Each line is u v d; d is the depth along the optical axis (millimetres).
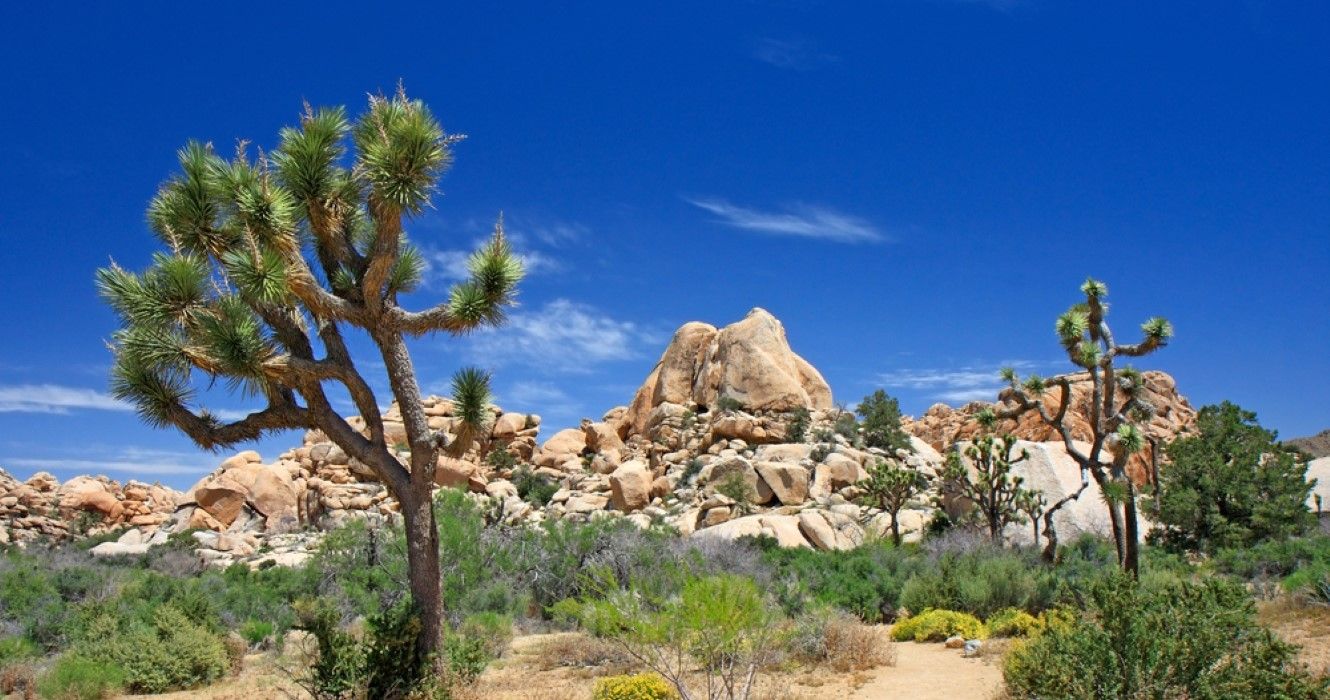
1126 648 6516
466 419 11453
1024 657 8359
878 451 43125
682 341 55281
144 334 10086
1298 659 9500
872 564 20172
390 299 10977
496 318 10953
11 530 37031
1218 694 6188
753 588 7863
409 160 10242
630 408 57312
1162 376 50719
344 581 20609
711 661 7809
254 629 16359
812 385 52781
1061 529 26906
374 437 10797
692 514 35188
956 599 16047
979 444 23969
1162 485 27844
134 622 14250
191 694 12164
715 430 45094
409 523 10664
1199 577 16281
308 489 40594
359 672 10062
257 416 10773
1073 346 17344
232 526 38625
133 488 42875
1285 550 19188
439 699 9805
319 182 10922
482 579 20625
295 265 10414
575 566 20547
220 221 10945
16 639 14391
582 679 11477
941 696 9391
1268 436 28484
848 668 11297
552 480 45781
